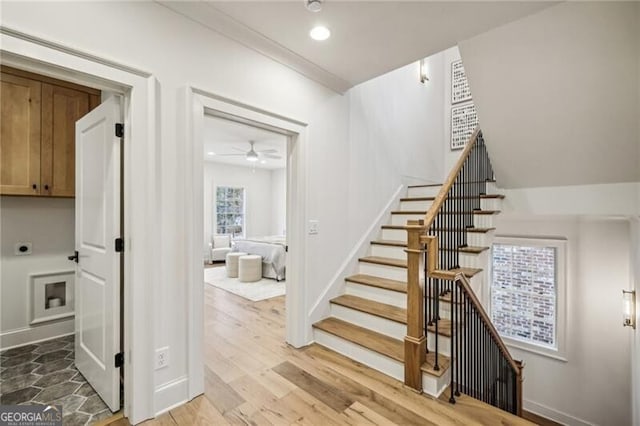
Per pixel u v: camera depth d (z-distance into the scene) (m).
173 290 1.92
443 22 2.13
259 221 9.23
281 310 3.81
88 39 1.59
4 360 2.55
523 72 2.38
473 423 1.80
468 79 2.65
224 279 5.56
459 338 2.32
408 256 2.17
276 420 1.81
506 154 3.12
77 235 2.35
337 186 3.15
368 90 3.62
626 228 3.79
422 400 2.02
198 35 2.05
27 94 2.67
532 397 4.41
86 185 2.20
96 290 2.05
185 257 1.97
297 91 2.71
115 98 1.83
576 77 2.24
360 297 3.12
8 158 2.58
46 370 2.39
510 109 2.69
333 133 3.09
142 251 1.78
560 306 4.22
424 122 4.81
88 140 2.17
